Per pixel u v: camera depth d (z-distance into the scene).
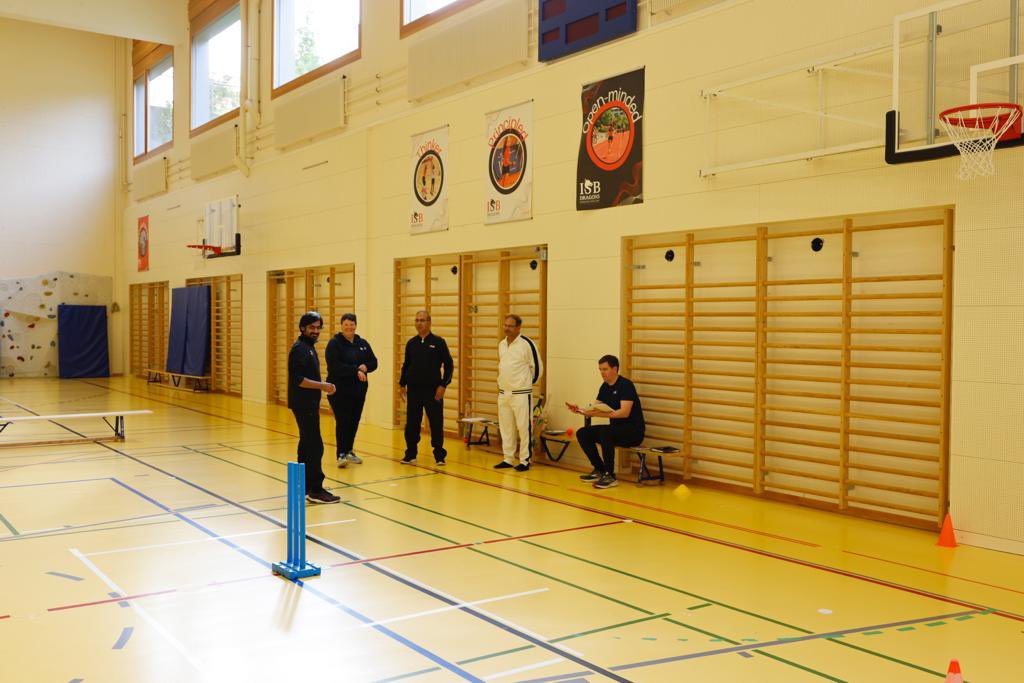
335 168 12.27
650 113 7.55
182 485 7.13
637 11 7.70
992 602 4.25
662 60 7.46
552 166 8.57
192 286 16.70
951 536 5.38
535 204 8.77
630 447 7.35
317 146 12.70
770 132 6.63
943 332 5.62
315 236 12.79
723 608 4.10
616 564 4.88
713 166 7.04
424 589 4.35
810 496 6.54
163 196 18.16
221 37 15.95
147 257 19.02
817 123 6.31
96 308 19.69
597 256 8.09
